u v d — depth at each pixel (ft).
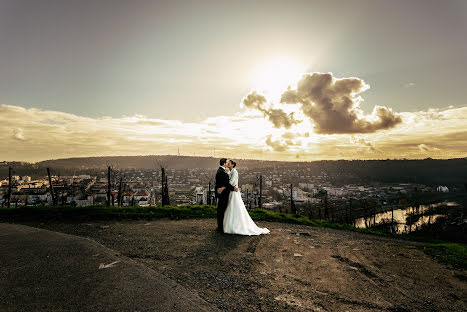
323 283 15.43
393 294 14.74
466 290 16.21
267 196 530.68
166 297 11.37
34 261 14.87
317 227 38.37
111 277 12.97
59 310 9.91
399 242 32.71
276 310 11.90
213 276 15.28
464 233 198.18
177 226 29.48
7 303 10.31
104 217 33.78
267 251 20.94
